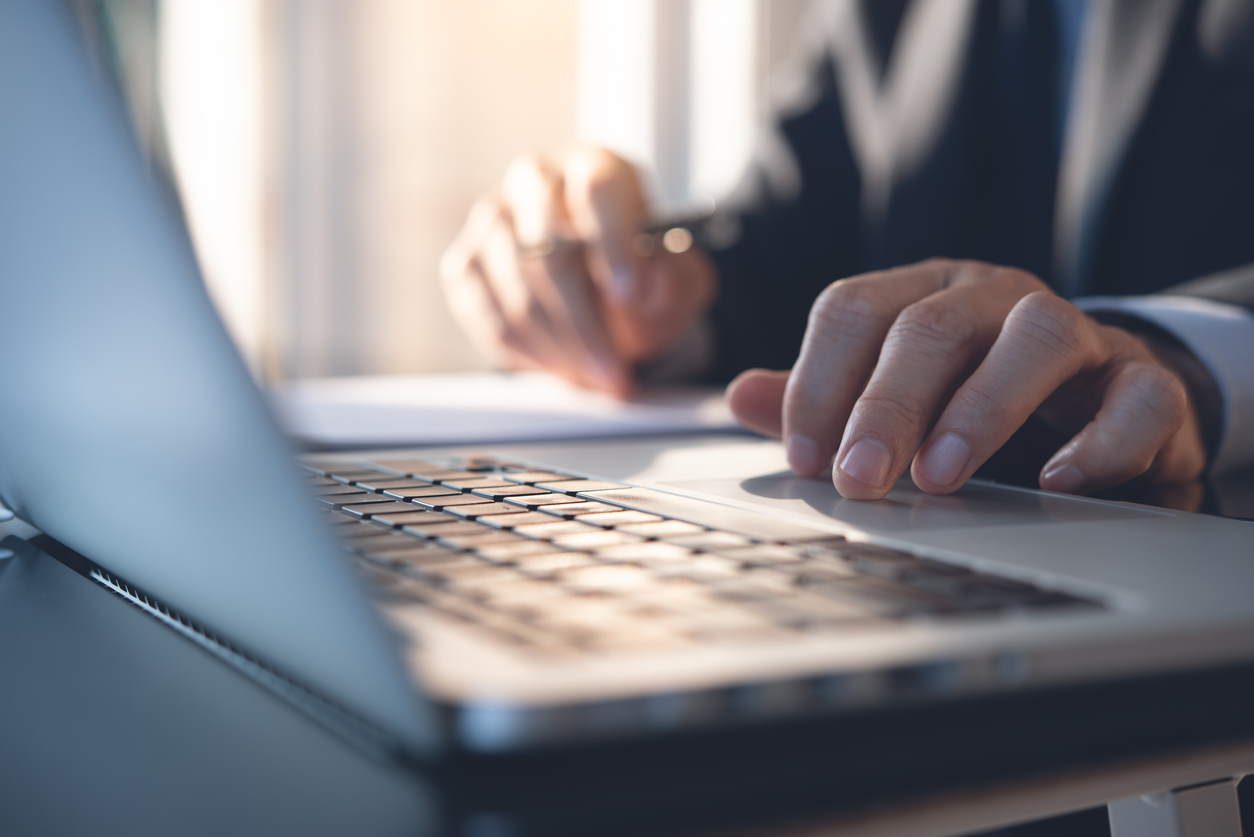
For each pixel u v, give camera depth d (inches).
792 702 6.2
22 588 10.8
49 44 6.6
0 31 7.1
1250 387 19.3
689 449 19.5
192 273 6.2
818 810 5.9
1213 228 31.1
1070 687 6.9
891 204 40.3
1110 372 15.8
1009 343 14.3
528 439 21.7
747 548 9.8
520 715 5.6
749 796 5.8
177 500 7.5
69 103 6.7
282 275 74.4
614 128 84.4
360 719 6.5
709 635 6.7
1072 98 36.7
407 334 77.6
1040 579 8.7
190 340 6.4
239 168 72.6
